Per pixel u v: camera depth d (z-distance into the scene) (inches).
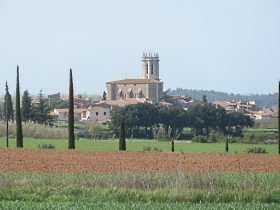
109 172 3759.8
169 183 2787.9
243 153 6727.4
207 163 4756.4
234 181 2854.3
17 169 4045.3
